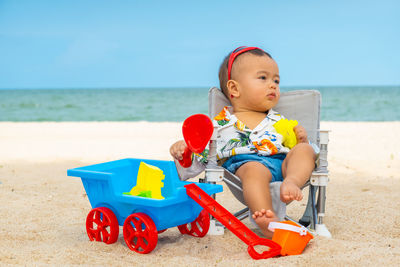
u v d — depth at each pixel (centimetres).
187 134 284
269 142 339
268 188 307
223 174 310
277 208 311
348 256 254
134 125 1592
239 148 338
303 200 468
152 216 276
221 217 267
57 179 564
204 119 283
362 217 376
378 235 325
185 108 3669
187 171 315
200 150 281
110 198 292
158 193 291
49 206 420
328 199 454
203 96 5750
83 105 3966
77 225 356
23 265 248
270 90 357
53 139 1100
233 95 370
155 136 1175
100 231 300
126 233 286
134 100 4825
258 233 335
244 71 361
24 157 777
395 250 268
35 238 316
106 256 269
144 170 298
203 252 283
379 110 3206
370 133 1217
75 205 427
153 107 3769
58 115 2983
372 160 743
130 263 257
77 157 779
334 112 3069
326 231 311
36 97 5678
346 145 955
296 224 271
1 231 330
